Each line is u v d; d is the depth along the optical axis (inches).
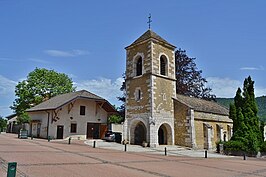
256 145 852.6
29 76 1822.1
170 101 1042.7
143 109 995.3
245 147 844.0
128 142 1032.2
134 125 1037.2
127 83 1098.1
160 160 610.9
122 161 541.3
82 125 1317.7
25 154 552.7
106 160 540.1
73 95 1353.3
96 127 1380.4
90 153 657.6
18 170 371.9
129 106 1063.6
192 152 853.2
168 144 1019.3
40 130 1305.4
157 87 1003.3
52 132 1215.6
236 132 900.0
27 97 1787.6
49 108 1234.0
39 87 1782.7
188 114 992.2
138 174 402.3
